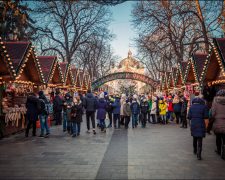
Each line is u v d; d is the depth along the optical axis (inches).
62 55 968.3
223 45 318.0
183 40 813.9
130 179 151.7
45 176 157.9
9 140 294.5
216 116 213.9
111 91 1742.1
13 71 298.5
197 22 761.0
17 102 415.2
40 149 240.1
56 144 267.0
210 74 391.9
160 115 475.5
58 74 550.9
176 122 501.0
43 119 316.8
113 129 402.3
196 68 424.5
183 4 747.4
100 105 368.5
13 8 997.2
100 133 353.1
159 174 161.3
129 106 405.1
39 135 335.0
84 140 292.7
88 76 966.4
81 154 217.6
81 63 1230.3
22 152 226.7
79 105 323.6
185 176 157.4
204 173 163.6
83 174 161.5
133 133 352.5
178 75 628.1
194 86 496.7
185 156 210.4
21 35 993.5
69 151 230.4
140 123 508.7
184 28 778.2
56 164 185.5
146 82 1183.6
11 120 329.7
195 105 215.2
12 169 173.2
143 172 165.5
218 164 185.6
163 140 290.8
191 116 214.7
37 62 394.3
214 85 391.2
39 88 453.7
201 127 205.0
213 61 366.6
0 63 293.4
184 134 341.4
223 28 627.8
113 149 238.5
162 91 954.1
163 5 786.2
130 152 225.0
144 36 839.1
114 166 179.6
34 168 175.2
